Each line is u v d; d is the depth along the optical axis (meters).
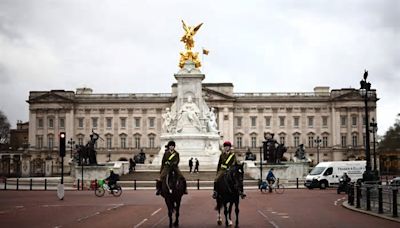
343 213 32.94
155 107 179.25
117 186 51.66
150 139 178.88
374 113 177.38
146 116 179.50
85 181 70.31
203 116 88.19
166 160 25.67
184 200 44.56
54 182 75.62
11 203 41.50
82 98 180.00
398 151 163.88
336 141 177.50
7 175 133.75
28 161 146.50
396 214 29.66
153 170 84.25
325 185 66.75
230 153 26.19
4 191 60.50
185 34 91.94
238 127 180.38
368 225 26.39
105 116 180.12
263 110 180.62
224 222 27.97
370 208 33.81
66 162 174.62
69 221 28.34
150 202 42.25
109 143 179.50
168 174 25.23
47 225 26.59
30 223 27.50
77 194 53.97
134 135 179.00
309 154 179.12
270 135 78.62
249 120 180.62
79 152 77.12
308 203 41.44
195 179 72.31
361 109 177.25
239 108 180.75
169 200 24.98
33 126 178.75
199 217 30.66
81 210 35.00
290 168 82.81
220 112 177.12
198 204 40.34
